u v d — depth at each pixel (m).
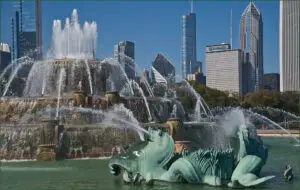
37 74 43.88
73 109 31.45
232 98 93.75
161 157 18.72
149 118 34.94
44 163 25.55
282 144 44.72
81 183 18.84
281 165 25.38
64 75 41.03
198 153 18.03
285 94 101.69
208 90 90.81
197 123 31.88
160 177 18.53
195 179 17.94
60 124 29.45
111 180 19.52
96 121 31.31
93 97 32.31
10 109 32.25
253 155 17.98
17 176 20.91
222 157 17.97
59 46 50.59
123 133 28.89
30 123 29.23
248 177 17.14
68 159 27.28
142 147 19.28
